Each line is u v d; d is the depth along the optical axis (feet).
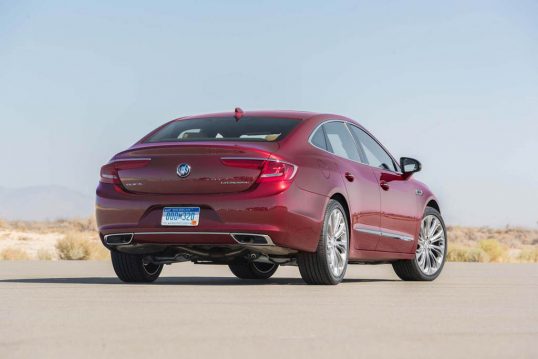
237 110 53.83
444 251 63.57
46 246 176.65
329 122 54.19
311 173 49.06
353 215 52.65
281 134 50.08
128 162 49.42
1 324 29.71
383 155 60.13
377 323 30.63
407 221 59.31
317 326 29.55
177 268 82.64
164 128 53.72
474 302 40.42
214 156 47.70
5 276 62.03
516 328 29.94
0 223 268.62
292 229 47.47
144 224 48.16
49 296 40.78
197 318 31.60
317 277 50.21
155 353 23.43
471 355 23.50
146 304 36.91
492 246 165.99
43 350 23.90
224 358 22.77
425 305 38.45
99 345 24.76
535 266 92.22
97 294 42.01
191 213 47.39
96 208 50.26
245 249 48.32
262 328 28.86
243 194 47.03
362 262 57.62
